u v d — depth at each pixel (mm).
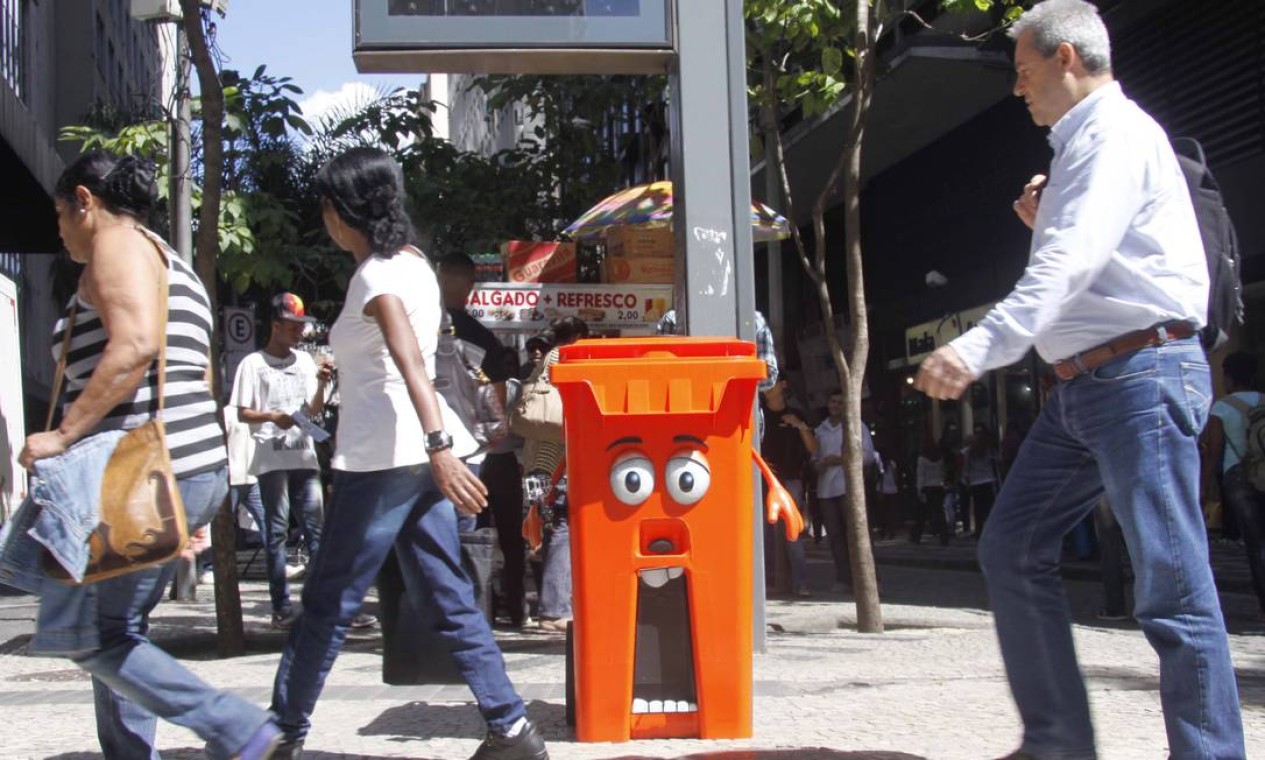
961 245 22891
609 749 4562
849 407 8914
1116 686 6016
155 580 3709
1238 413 9445
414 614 4688
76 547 3457
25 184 18000
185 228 10586
